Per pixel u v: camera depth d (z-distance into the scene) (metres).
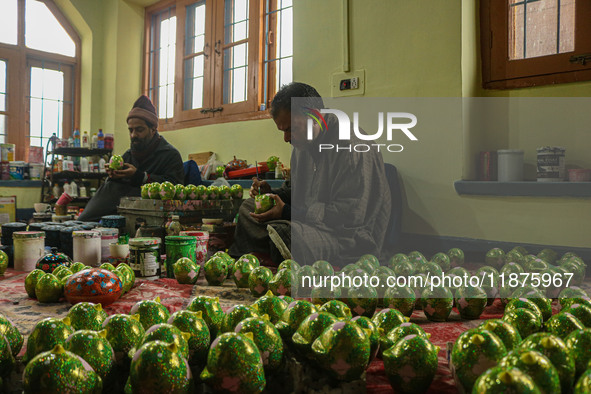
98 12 6.13
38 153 5.67
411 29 3.21
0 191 5.27
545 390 0.69
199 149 5.31
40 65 5.95
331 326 0.88
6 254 2.19
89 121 6.11
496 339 0.83
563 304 1.42
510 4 3.02
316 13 3.63
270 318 1.15
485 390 0.65
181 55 5.58
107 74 6.11
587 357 0.83
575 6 2.78
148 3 6.02
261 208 2.37
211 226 2.69
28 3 5.81
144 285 1.89
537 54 2.95
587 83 2.78
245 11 4.93
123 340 0.90
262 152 4.70
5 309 1.51
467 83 3.05
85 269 1.61
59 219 3.49
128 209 3.03
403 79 3.25
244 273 1.82
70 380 0.71
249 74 4.84
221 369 0.78
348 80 3.46
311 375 0.89
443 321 1.46
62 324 0.92
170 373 0.73
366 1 3.38
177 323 0.95
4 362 0.86
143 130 3.84
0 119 5.63
